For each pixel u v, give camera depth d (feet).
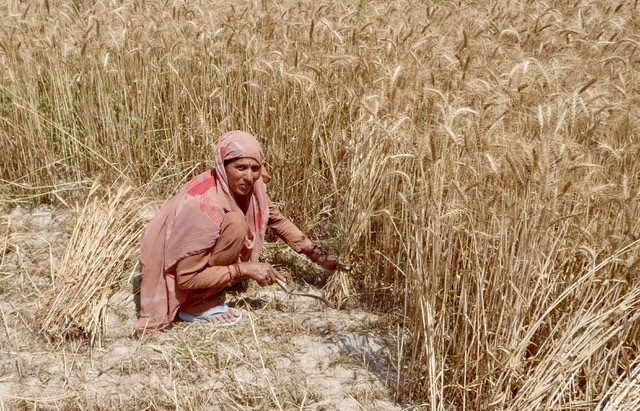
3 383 12.44
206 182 13.75
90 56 19.16
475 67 16.53
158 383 12.43
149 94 19.44
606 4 24.57
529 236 11.21
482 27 19.80
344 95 17.20
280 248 17.10
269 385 11.96
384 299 15.30
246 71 18.38
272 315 14.74
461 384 12.18
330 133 16.97
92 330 13.61
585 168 12.31
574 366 11.09
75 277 14.23
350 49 18.51
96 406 11.84
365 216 15.01
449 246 11.57
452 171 12.48
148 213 17.08
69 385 12.39
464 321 11.65
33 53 19.88
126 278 15.58
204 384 12.54
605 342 11.00
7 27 20.53
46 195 19.42
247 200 14.35
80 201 18.98
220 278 13.75
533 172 10.98
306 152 17.26
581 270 11.68
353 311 15.17
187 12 20.86
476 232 11.50
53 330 13.48
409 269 12.75
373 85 16.93
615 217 12.44
